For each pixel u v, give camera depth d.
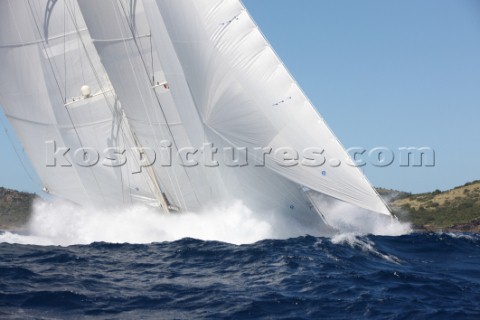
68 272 25.89
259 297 22.03
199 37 32.69
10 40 36.56
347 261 27.72
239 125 32.34
